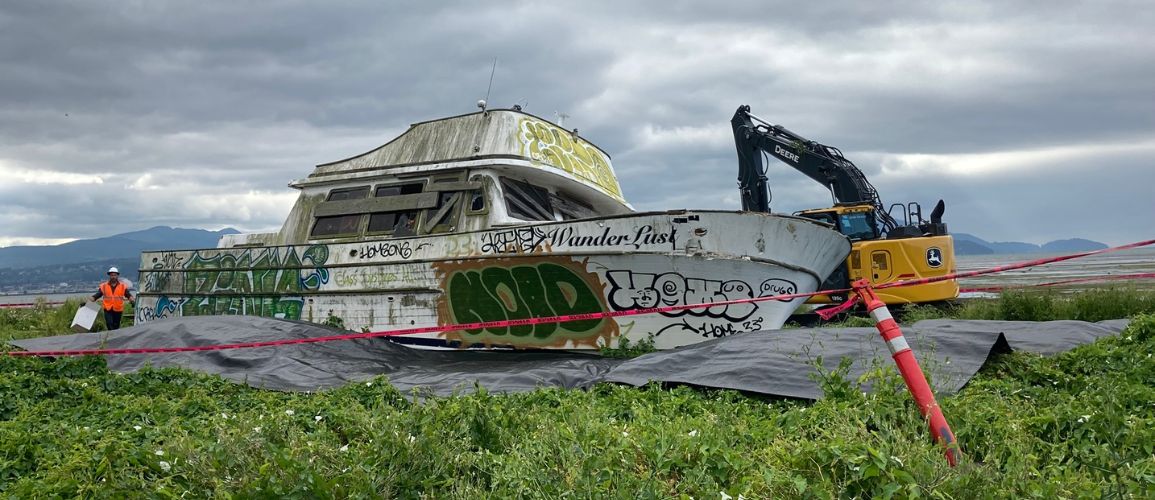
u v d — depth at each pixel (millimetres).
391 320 14258
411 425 6160
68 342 13297
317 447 5562
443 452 5543
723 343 9797
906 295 18359
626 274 12414
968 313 16844
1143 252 123062
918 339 9094
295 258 15398
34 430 7297
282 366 11586
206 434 6535
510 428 6562
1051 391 7621
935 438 5477
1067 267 63906
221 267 16391
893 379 6684
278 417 6762
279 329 13086
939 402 6273
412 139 15367
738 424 6379
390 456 5473
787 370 8609
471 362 12461
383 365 12219
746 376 8609
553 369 10531
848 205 20500
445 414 6402
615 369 9750
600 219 12398
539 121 15039
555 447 5422
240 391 9648
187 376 10023
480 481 5359
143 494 5070
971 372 8258
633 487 4863
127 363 12445
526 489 5027
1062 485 4699
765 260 12070
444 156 14734
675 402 7785
